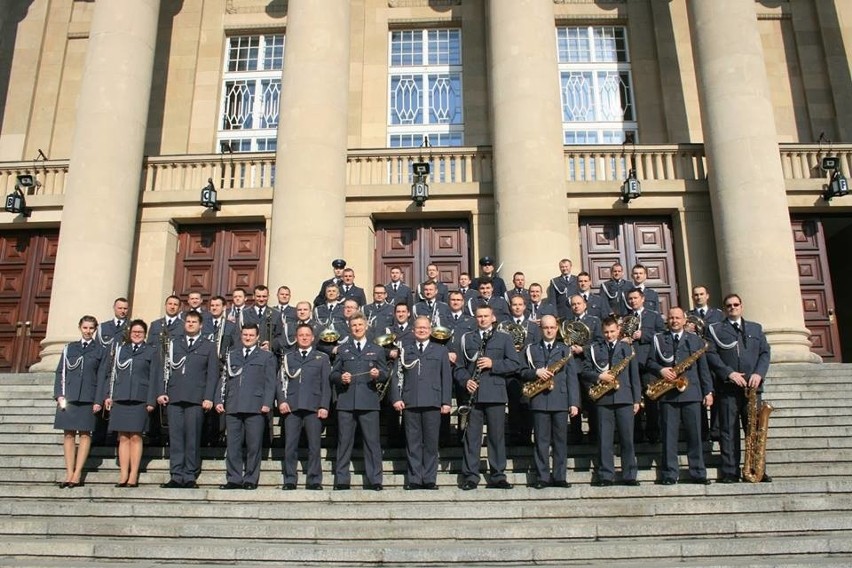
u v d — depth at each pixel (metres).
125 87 13.73
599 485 7.21
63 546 5.68
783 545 5.42
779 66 17.00
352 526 5.99
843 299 19.42
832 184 14.13
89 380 7.78
